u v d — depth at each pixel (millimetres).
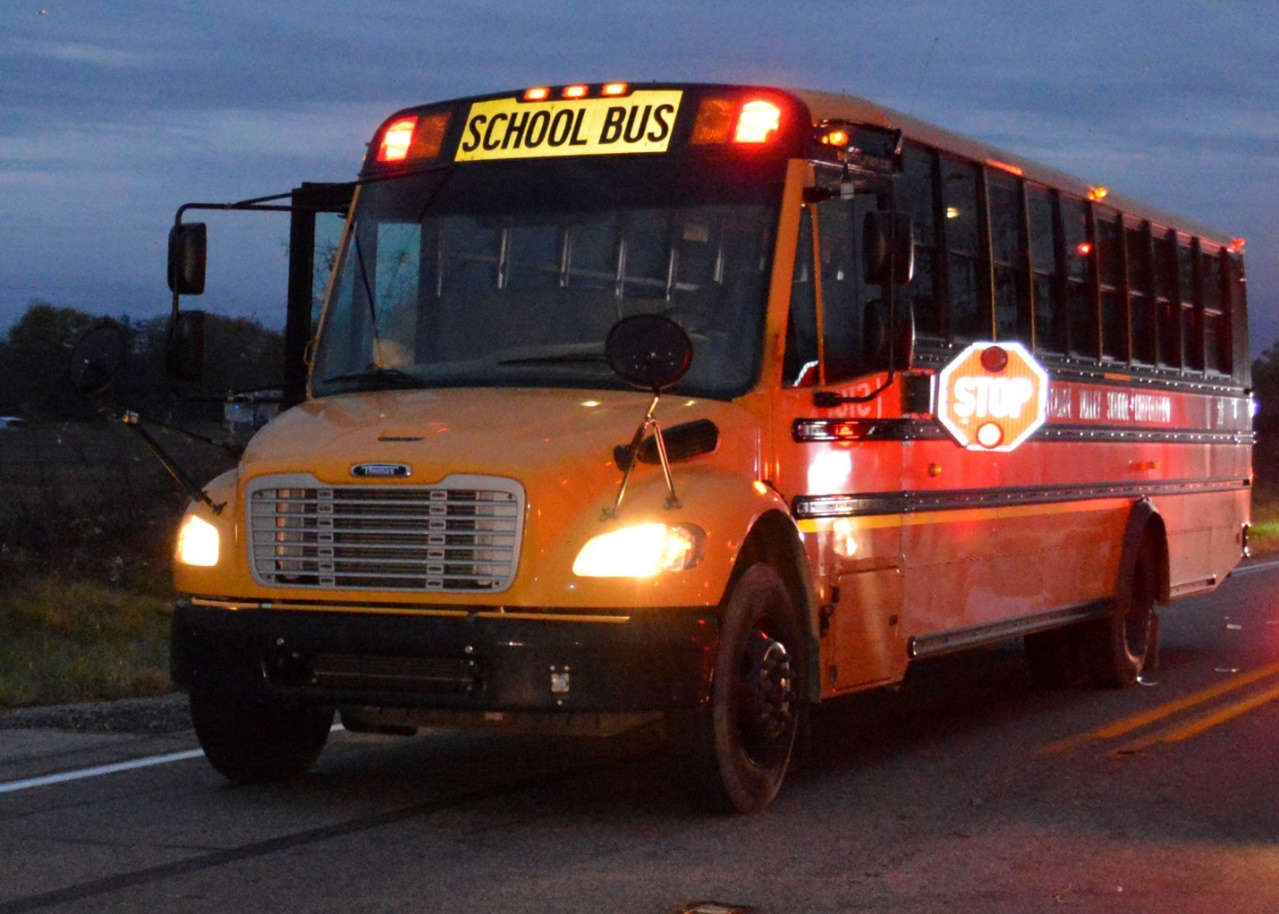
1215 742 11273
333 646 8133
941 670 15477
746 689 8539
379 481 8133
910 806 9039
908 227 8961
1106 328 14000
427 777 9758
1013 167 12312
